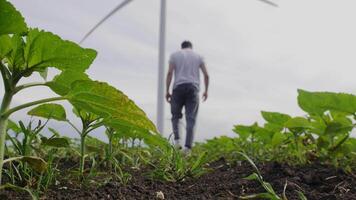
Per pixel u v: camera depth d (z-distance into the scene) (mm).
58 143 1778
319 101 2293
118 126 1727
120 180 1931
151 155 2953
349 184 1873
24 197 1472
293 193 1757
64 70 1423
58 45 1307
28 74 1322
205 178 2213
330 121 2428
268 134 3164
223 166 2951
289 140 2893
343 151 2320
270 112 2936
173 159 2289
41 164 1394
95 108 1407
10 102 1277
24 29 1239
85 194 1606
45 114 1834
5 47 1307
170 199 1693
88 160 2549
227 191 1866
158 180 2039
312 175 2018
